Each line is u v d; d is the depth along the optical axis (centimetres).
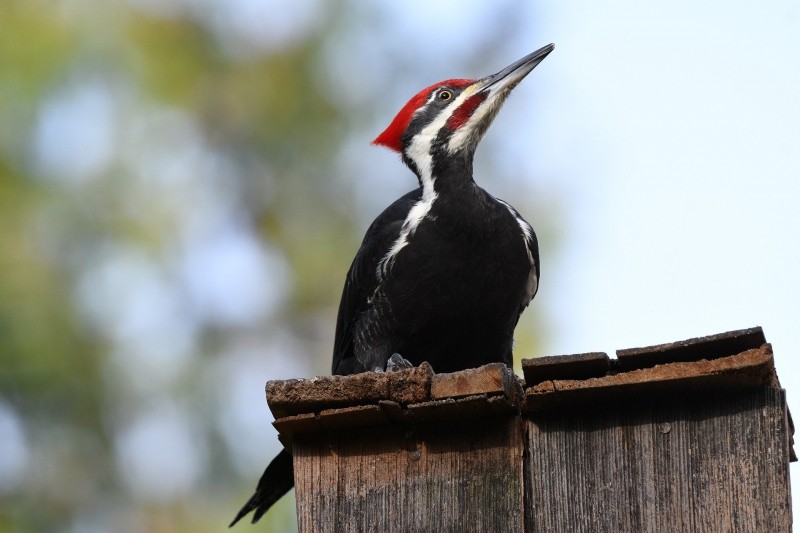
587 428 716
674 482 695
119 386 1400
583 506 706
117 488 1367
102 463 1372
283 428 751
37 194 1434
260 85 1575
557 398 707
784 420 684
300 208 1545
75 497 1359
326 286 1511
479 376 717
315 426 747
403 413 729
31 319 1380
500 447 729
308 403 735
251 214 1541
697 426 698
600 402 714
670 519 690
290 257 1521
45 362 1374
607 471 707
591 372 700
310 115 1570
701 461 693
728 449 689
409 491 734
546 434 721
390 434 746
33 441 1366
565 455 715
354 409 727
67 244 1434
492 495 721
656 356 684
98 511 1359
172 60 1548
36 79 1452
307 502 745
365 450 747
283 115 1568
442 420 737
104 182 1476
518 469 722
